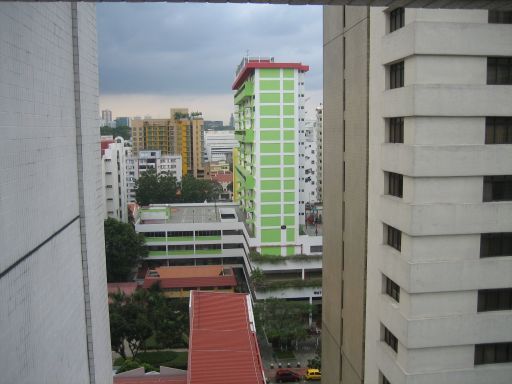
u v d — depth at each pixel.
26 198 15.59
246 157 74.75
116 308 49.28
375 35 23.39
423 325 20.59
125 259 70.56
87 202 23.39
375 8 23.19
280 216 65.12
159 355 51.91
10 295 14.22
